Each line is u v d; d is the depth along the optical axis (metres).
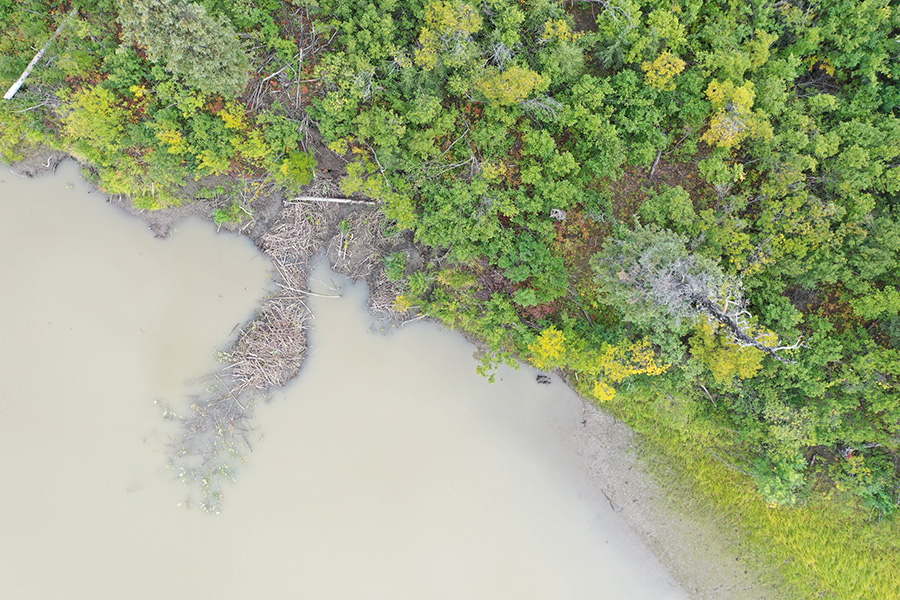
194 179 19.67
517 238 19.23
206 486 20.12
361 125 18.14
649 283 16.69
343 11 17.88
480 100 18.58
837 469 19.14
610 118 19.11
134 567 19.86
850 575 19.20
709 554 19.94
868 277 17.36
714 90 17.50
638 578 20.17
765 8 17.75
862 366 17.39
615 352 17.95
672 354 17.80
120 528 19.94
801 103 17.94
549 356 18.77
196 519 20.14
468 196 18.45
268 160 18.84
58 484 19.89
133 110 18.61
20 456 19.84
